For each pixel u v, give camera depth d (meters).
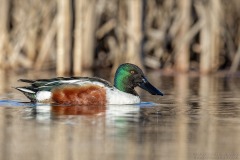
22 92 20.03
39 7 30.50
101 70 30.61
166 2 30.95
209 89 23.75
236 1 31.52
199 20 29.58
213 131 14.70
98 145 13.15
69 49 28.48
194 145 13.23
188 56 29.88
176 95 21.70
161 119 16.31
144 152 12.57
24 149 12.73
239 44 30.88
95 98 18.70
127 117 16.55
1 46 30.31
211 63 29.56
